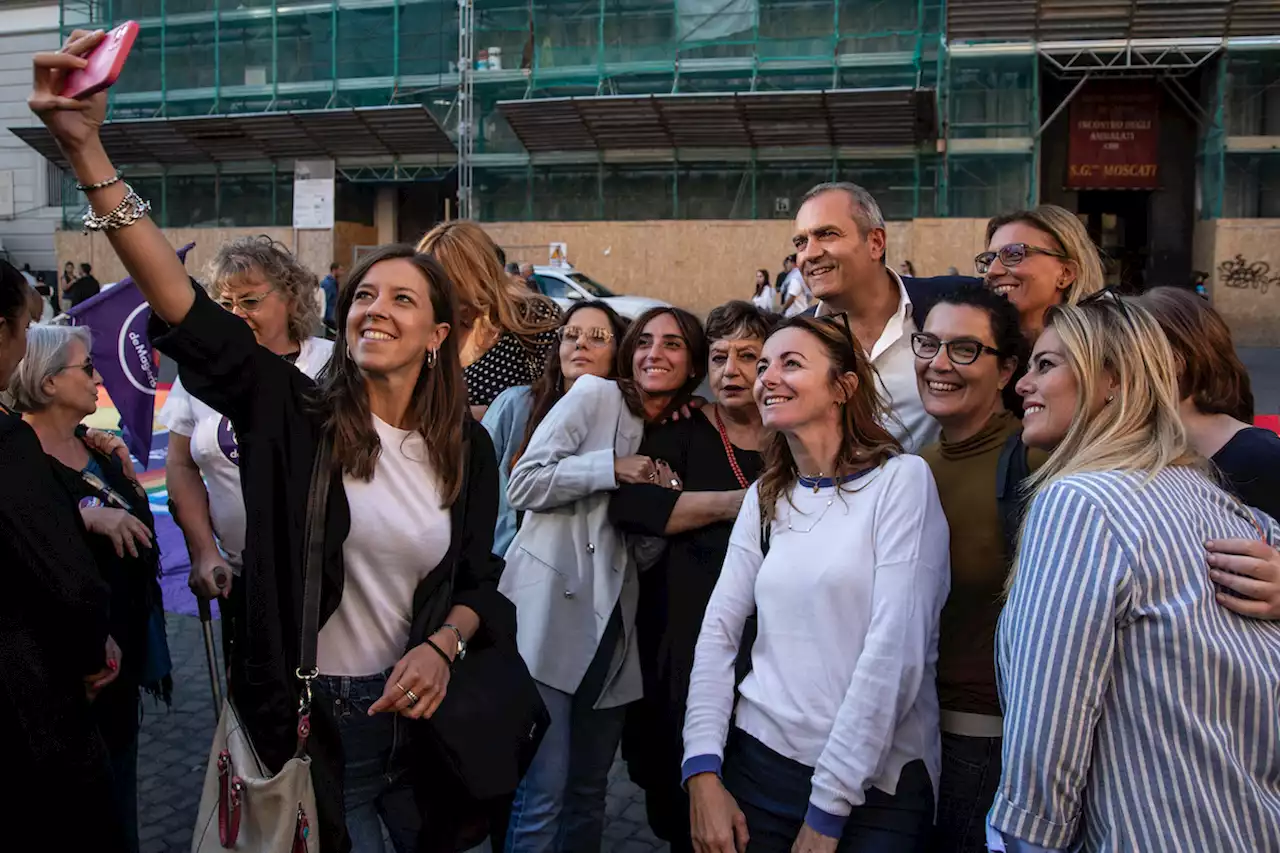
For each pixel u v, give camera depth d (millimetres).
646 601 3102
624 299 18281
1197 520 1641
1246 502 2016
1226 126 21562
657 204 25703
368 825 2338
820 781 2188
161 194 29031
